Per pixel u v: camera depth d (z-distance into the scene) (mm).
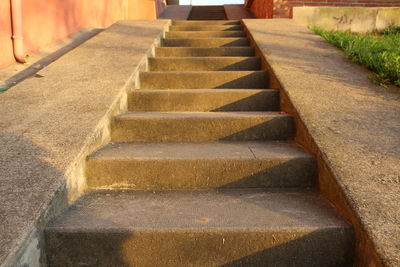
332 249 1828
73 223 1863
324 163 2271
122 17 9953
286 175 2461
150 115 3105
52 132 2523
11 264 1452
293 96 3225
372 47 4832
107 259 1841
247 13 14320
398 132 2602
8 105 3014
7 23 4125
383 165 2162
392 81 3658
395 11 7082
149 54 4863
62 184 1995
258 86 4172
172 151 2635
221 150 2670
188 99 3553
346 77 3832
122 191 2406
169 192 2400
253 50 5293
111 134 2998
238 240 1823
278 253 1831
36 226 1693
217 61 4727
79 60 4301
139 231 1818
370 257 1597
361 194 1894
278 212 2031
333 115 2873
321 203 2162
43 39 5027
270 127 3033
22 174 2010
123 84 3467
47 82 3574
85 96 3180
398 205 1799
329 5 8258
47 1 5152
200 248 1831
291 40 5305
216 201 2229
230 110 3574
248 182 2467
